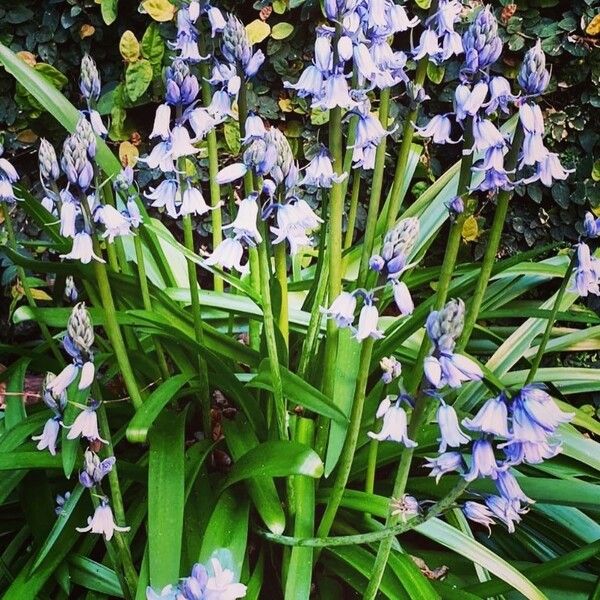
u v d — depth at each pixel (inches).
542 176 14.4
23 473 17.7
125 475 17.8
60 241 20.8
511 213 29.7
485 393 19.9
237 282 16.9
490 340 23.8
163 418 17.5
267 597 17.5
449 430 12.0
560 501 15.7
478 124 14.3
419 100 17.5
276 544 17.4
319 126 30.3
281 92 29.7
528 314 22.1
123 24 30.1
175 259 24.8
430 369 11.6
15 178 18.6
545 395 11.1
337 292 17.1
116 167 21.2
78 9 29.2
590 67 27.3
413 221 12.3
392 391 18.8
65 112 22.5
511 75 28.5
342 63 14.9
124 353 16.8
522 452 11.5
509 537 19.1
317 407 16.1
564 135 28.4
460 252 30.5
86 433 14.0
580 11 26.7
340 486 15.3
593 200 28.3
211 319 22.4
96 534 17.6
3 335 32.4
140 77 28.7
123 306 20.8
